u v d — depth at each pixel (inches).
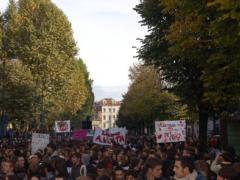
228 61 685.3
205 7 685.9
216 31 628.4
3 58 2394.2
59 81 2480.3
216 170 553.3
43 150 890.1
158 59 1267.2
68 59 2549.2
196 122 2172.7
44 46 2445.9
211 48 748.0
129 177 493.4
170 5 711.7
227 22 613.9
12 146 1114.7
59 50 2516.0
